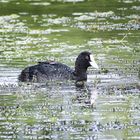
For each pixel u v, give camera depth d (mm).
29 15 39656
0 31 34906
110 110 20469
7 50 29969
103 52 29406
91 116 19797
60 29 35156
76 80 25062
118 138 17641
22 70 25500
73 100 21750
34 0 44719
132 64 27047
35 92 23000
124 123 19047
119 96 22250
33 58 28203
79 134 18094
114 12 40031
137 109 20547
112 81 24516
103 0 44406
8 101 21641
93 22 36938
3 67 26516
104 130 18438
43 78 24922
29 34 33969
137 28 35094
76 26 35906
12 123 19203
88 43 31438
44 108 20766
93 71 26156
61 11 40688
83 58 25438
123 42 31531
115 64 27078
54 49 30141
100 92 22922
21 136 17969
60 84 24422
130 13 39531
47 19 38250
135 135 17938
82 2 43812
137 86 23672
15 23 37188
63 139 17656
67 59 28109
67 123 19125
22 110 20516
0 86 23812
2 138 17812
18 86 23812
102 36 33125
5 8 41938
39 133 18234
